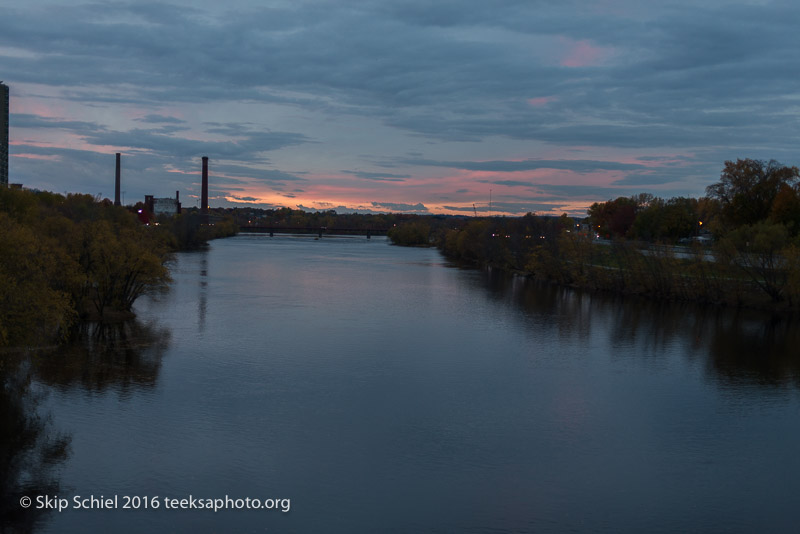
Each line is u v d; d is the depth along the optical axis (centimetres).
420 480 3488
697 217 18375
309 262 16525
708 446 4050
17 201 8606
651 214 16725
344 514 3120
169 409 4394
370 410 4522
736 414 4641
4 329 4022
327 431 4116
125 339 6297
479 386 5159
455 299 9844
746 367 5938
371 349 6294
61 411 4300
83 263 6919
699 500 3356
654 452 3938
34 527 2939
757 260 9238
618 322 8050
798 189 12056
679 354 6388
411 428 4209
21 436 3875
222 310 8200
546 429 4262
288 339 6612
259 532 2945
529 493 3378
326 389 4953
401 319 7988
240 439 3947
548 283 12169
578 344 6756
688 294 9919
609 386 5259
